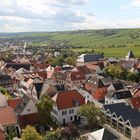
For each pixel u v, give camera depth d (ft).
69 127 265.13
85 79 474.90
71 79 463.83
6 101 305.32
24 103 283.38
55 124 289.53
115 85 386.11
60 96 303.89
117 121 273.75
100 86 397.39
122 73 540.11
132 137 245.04
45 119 270.46
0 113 258.16
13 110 288.71
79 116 296.30
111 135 215.31
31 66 648.38
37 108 274.98
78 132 265.13
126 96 342.44
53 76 506.07
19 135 255.09
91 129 274.36
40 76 500.33
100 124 281.33
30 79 432.25
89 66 602.85
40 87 369.30
